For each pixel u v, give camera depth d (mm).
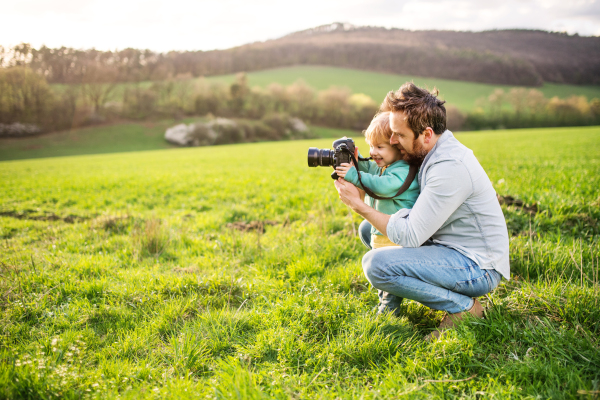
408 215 2301
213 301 3000
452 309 2369
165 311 2789
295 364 2186
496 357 2133
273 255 3834
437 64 105625
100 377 2051
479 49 122938
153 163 21438
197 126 61469
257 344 2326
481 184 2217
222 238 4664
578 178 7430
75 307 2887
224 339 2424
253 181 10523
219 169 15195
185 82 77812
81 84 67625
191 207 7305
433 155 2240
